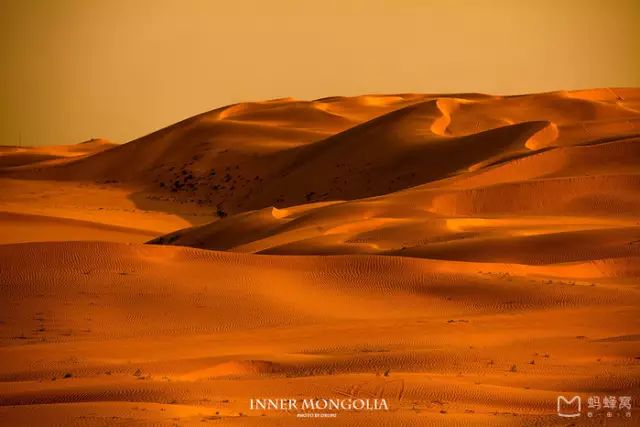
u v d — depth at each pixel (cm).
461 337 9075
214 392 6656
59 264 11950
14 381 7344
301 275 12100
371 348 8631
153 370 7506
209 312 10688
